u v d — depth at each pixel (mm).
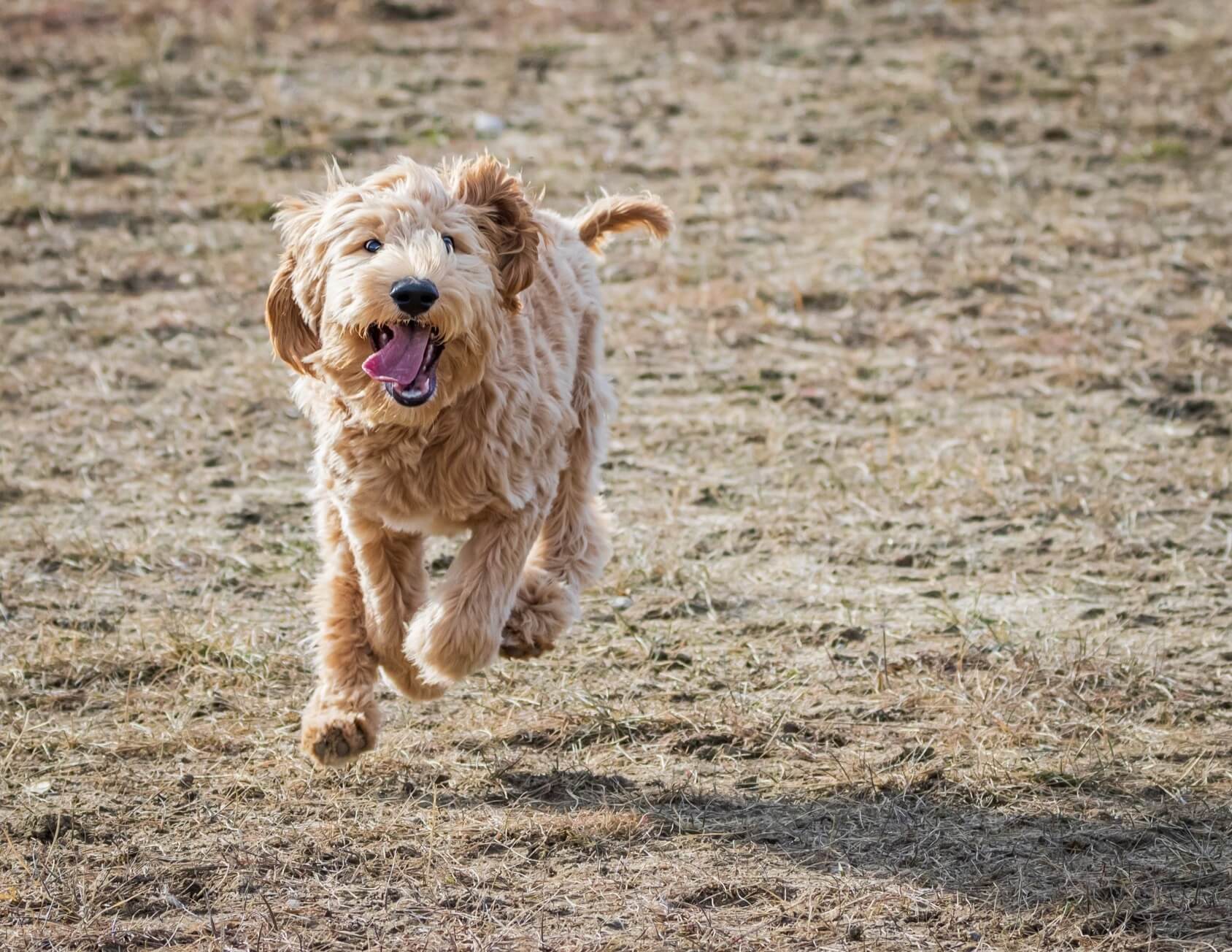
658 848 8047
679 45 25344
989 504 12680
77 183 20281
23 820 8203
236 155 21125
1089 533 12164
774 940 7254
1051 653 10125
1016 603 11070
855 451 13789
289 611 10852
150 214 19375
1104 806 8453
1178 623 10727
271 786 8641
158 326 16562
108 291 17438
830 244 18734
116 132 21844
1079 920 7418
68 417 14398
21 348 15930
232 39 24922
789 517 12500
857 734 9258
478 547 8398
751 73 24156
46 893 7555
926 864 7918
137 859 7883
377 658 8797
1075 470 13250
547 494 8664
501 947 7156
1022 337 16234
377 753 8977
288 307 8422
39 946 7145
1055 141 21828
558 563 9594
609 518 10195
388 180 8125
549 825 8203
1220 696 9648
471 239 7957
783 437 14070
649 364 15875
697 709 9562
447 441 8078
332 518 8859
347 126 21906
